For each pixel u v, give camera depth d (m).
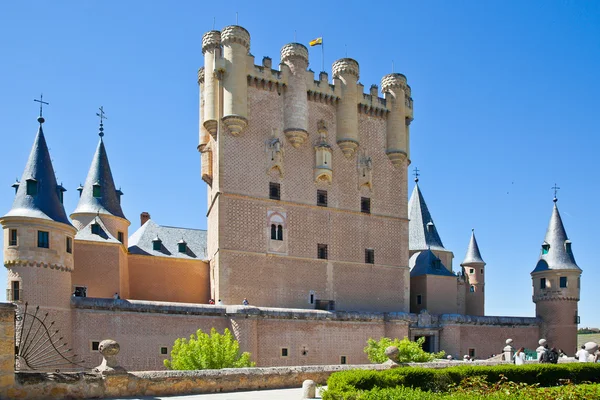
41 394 19.84
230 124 51.53
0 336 19.08
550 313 64.19
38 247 39.50
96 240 46.81
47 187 41.84
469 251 81.88
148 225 57.50
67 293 40.84
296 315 47.94
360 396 18.66
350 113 57.16
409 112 61.97
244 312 45.06
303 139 54.75
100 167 53.41
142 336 42.06
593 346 34.84
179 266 53.78
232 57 52.25
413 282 64.69
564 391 21.27
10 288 38.91
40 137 43.50
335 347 49.47
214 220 52.00
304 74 55.75
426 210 74.56
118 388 21.78
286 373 26.75
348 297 55.06
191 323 44.09
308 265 53.53
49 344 38.69
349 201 56.88
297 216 53.91
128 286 51.78
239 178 51.75
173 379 23.33
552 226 67.44
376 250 57.44
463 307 71.75
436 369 25.89
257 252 51.28
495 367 27.58
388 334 52.56
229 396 23.00
